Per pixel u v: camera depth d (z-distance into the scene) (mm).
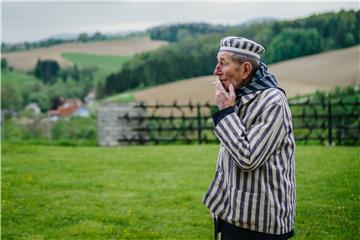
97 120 13742
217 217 3514
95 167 9453
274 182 3305
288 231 3418
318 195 7309
